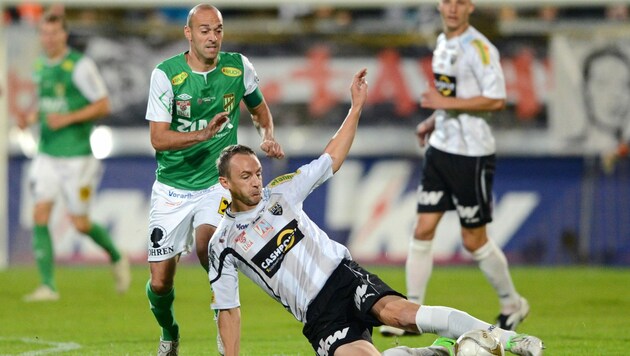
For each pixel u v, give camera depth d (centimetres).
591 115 5309
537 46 5341
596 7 5328
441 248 5331
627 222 5284
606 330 3247
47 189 4247
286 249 2166
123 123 5362
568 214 5306
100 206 5338
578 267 5272
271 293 2198
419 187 3262
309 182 2217
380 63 5394
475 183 3169
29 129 5353
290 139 5375
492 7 5306
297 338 3120
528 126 5331
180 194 2583
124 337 3184
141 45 5375
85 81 4259
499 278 3216
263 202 2181
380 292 2156
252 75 2644
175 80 2519
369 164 5353
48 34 4231
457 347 2030
